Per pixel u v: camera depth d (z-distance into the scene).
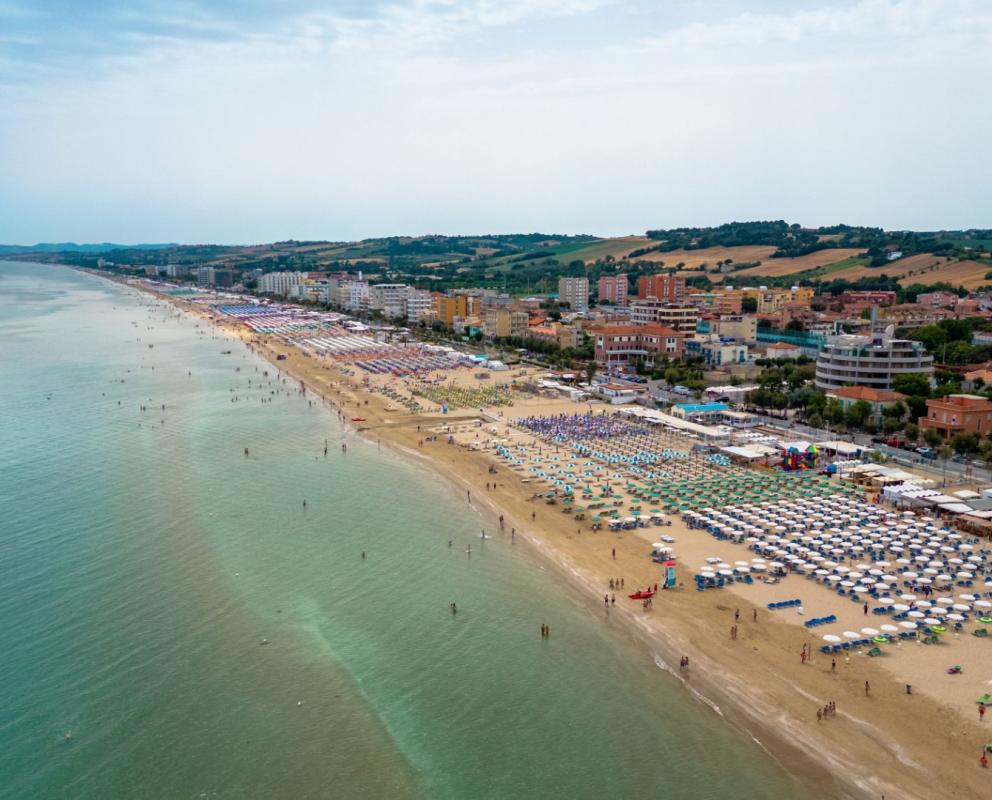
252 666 75.44
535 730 66.12
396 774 61.19
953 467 137.50
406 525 112.56
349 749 63.97
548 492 126.69
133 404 199.50
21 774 60.72
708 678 72.06
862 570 92.69
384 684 72.88
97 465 141.62
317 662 76.31
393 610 86.88
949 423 147.25
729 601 86.50
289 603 88.19
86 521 112.44
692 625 81.31
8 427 171.75
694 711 67.81
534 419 181.12
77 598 88.50
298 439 164.00
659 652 77.06
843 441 152.88
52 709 68.50
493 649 78.81
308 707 69.38
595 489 128.12
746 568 92.94
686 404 185.88
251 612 85.94
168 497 123.69
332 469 141.25
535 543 105.19
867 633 77.12
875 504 118.06
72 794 58.75
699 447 152.38
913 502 114.81
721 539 105.12
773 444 153.00
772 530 106.94
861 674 71.12
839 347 191.38
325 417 187.00
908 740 61.94
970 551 97.88
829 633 78.81
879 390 176.75
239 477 135.38
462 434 168.50
